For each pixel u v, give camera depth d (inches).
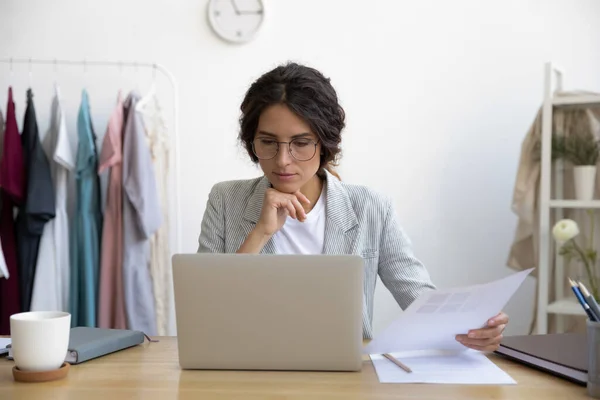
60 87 120.0
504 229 115.5
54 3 120.0
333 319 43.1
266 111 54.7
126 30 120.2
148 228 104.4
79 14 120.1
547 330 101.7
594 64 112.5
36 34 120.3
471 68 116.2
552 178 105.0
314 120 54.3
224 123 120.1
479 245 116.2
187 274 43.4
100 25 120.1
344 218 63.1
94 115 120.0
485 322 47.1
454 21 116.4
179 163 120.5
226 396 37.3
